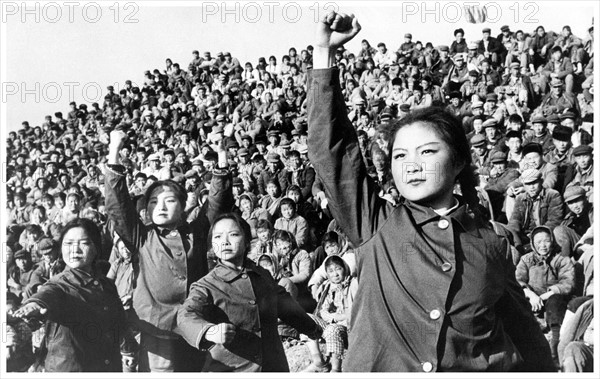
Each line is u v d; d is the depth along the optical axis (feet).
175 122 61.67
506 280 47.14
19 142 61.62
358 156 46.09
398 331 46.09
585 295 52.39
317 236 55.11
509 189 55.67
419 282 46.19
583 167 55.88
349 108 60.34
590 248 53.16
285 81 61.26
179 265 54.03
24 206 60.29
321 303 53.06
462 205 47.91
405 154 47.83
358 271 47.50
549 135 58.03
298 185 56.65
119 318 53.93
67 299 53.42
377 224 47.16
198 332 51.13
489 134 57.98
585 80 60.29
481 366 45.91
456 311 45.93
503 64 60.85
